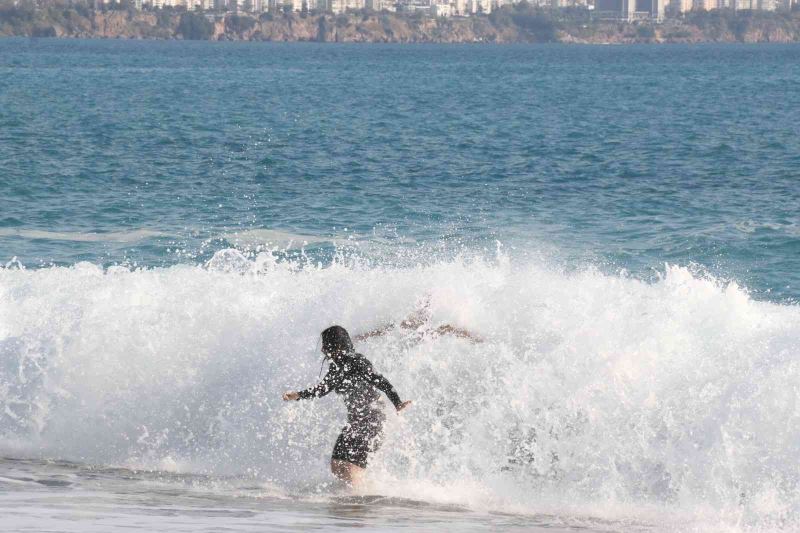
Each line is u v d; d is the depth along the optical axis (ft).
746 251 188.14
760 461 86.07
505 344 97.45
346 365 88.99
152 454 99.60
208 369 104.22
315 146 395.75
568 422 92.02
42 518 71.00
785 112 609.42
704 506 84.69
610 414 91.30
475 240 199.21
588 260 182.70
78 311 111.65
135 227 210.18
